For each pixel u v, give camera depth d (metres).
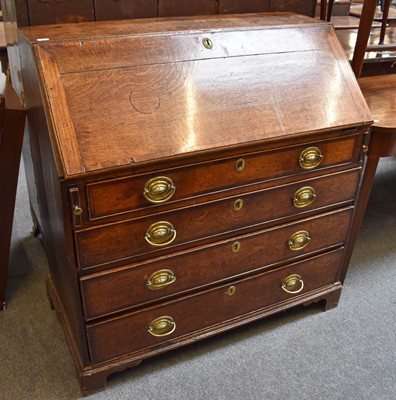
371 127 1.42
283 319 1.62
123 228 1.11
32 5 1.29
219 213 1.23
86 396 1.32
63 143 0.99
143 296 1.24
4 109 1.31
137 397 1.33
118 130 1.04
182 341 1.40
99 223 1.08
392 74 2.09
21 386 1.35
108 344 1.28
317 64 1.30
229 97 1.17
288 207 1.34
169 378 1.39
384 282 1.82
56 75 1.03
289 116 1.21
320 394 1.36
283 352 1.49
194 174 1.13
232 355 1.48
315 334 1.56
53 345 1.50
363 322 1.62
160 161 1.06
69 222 1.05
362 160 1.40
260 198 1.27
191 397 1.33
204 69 1.17
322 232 1.47
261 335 1.55
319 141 1.27
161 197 1.11
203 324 1.42
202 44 1.19
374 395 1.36
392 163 2.85
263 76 1.22
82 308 1.18
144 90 1.10
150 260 1.20
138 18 1.45
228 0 1.56
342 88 1.31
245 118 1.16
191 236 1.22
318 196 1.38
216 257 1.30
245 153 1.17
